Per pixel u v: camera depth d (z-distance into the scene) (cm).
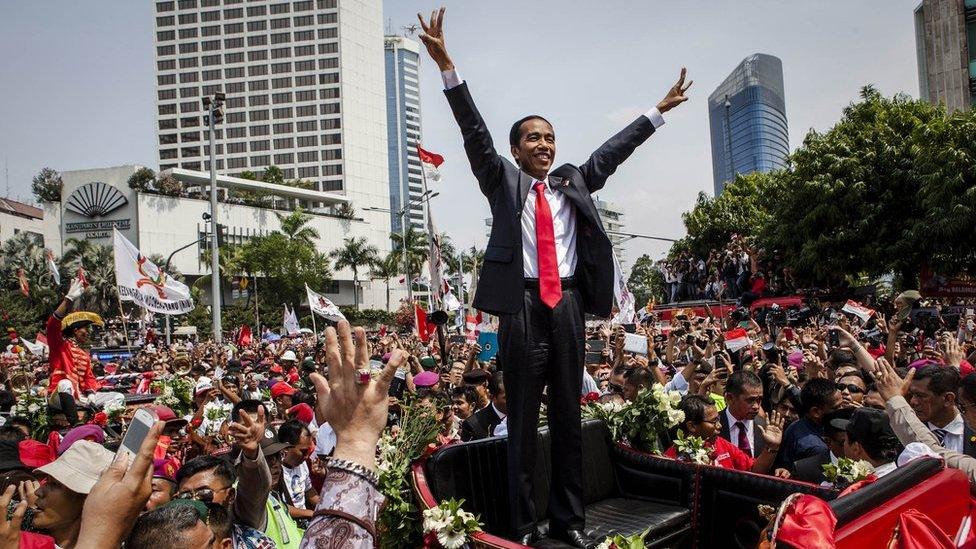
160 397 952
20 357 2042
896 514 278
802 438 557
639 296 9600
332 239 9588
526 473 321
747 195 4703
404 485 327
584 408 427
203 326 6056
